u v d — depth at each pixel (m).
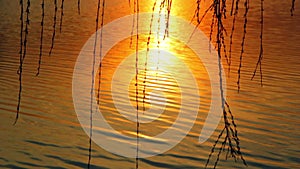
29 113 12.38
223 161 9.35
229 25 27.17
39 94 14.09
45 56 19.56
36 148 10.05
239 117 11.95
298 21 28.83
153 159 9.62
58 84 15.20
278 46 21.06
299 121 11.66
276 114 12.20
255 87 14.66
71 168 9.18
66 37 24.47
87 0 45.84
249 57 18.72
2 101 13.34
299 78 15.62
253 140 10.40
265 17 30.70
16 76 16.20
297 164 9.22
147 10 30.55
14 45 22.09
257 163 9.22
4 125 11.41
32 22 29.73
